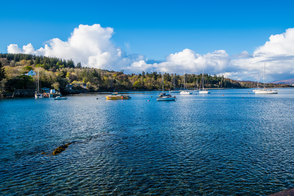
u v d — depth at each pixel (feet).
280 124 108.78
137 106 216.74
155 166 54.49
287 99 312.91
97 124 111.24
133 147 70.13
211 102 266.77
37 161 58.23
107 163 56.65
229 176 48.78
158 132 91.45
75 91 590.14
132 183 46.09
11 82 427.33
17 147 70.69
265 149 66.80
